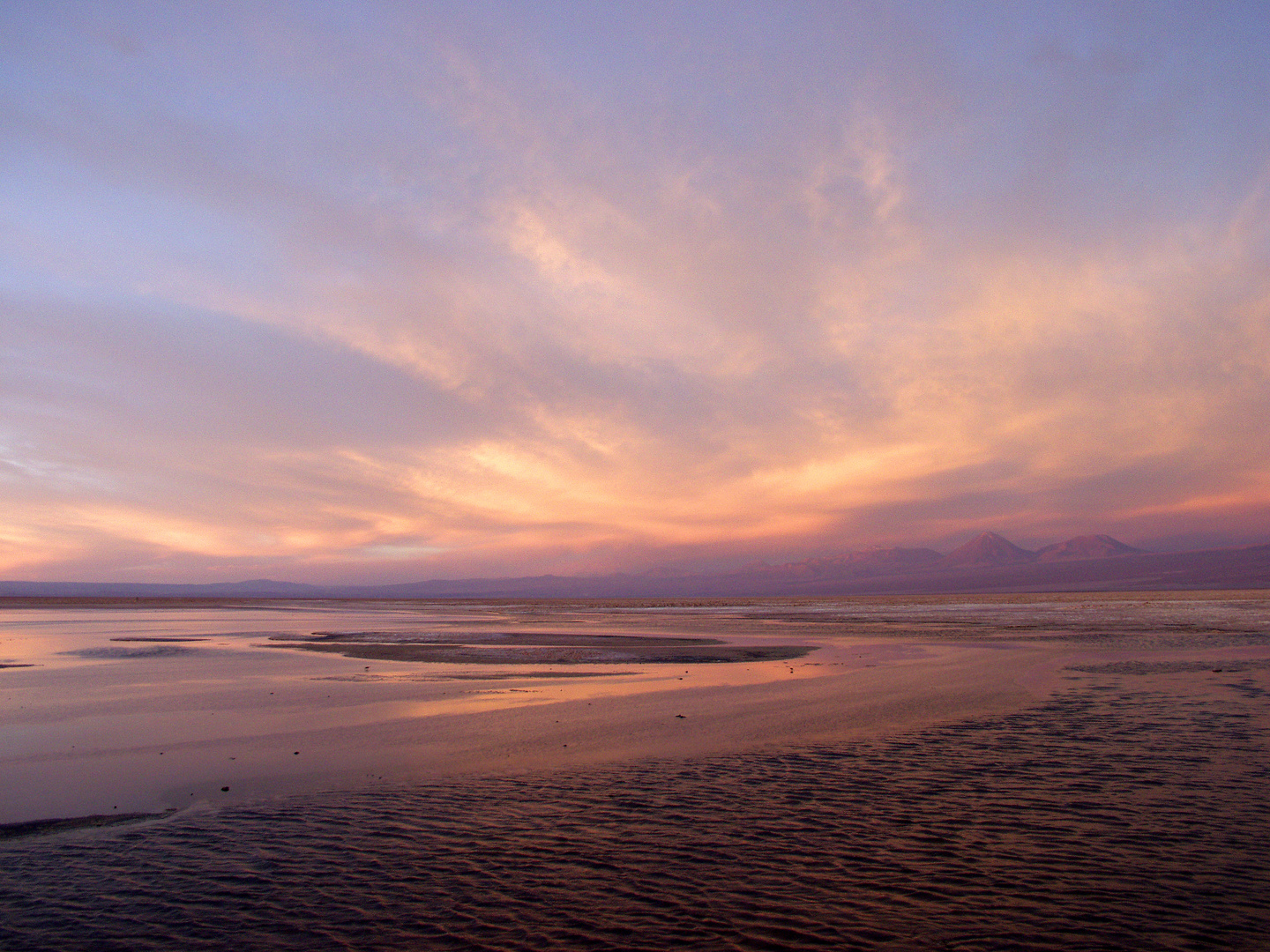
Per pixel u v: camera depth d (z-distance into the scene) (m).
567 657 33.22
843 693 21.23
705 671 27.55
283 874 8.45
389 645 40.19
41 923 7.27
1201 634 43.59
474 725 16.59
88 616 82.56
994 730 15.62
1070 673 25.20
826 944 6.71
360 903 7.69
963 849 8.95
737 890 7.89
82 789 11.72
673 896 7.77
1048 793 11.07
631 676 25.91
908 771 12.45
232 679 25.23
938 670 26.80
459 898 7.77
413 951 6.68
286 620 75.88
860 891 7.83
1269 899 7.49
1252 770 12.19
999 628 52.50
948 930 6.96
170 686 23.42
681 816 10.29
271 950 6.69
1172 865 8.37
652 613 101.12
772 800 11.01
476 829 9.84
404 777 12.33
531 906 7.57
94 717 17.81
